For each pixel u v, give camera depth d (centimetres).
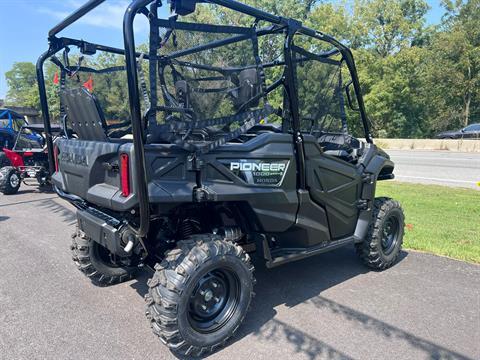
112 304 343
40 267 433
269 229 314
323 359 264
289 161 317
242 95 286
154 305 254
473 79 3097
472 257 460
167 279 252
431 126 3444
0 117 1221
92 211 312
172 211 303
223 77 279
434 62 3225
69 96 316
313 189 340
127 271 388
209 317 276
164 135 251
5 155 1050
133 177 248
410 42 3609
